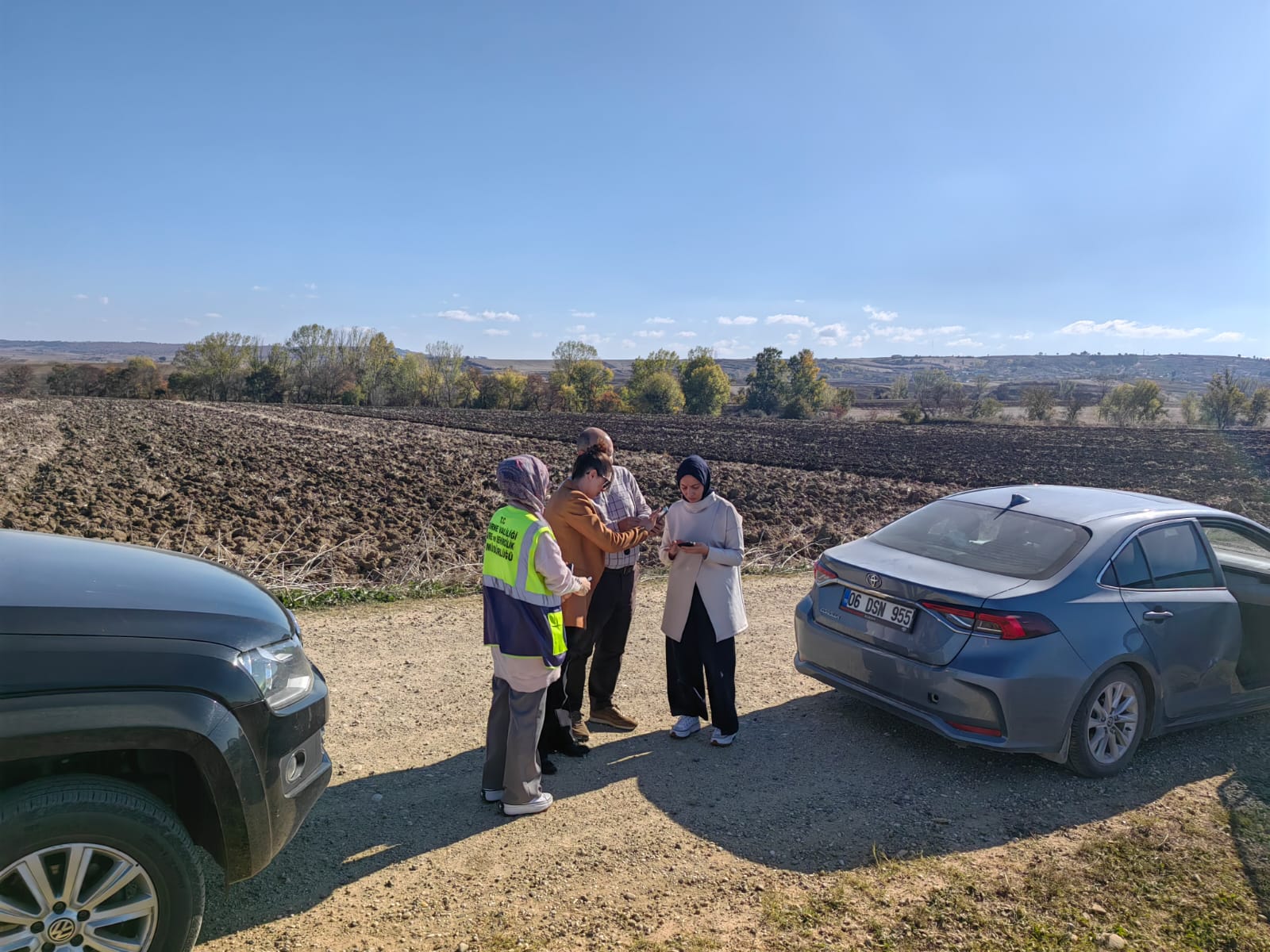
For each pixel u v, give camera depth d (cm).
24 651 233
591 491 448
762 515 1695
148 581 296
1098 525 470
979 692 409
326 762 313
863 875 340
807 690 582
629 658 649
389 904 310
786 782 430
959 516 518
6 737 221
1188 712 471
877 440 4516
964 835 376
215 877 323
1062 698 413
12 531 347
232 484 1847
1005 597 418
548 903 314
